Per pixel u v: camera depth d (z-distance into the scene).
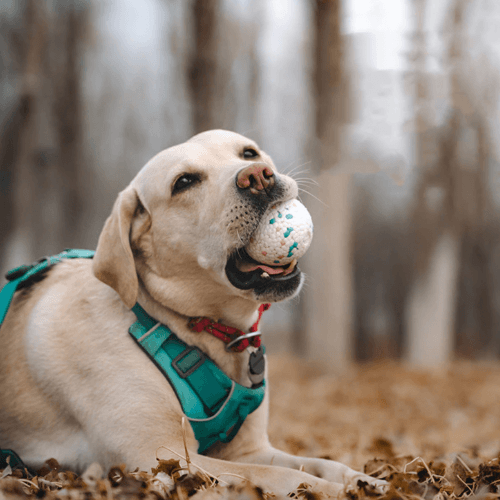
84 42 14.86
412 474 2.70
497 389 10.98
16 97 14.20
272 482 2.49
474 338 17.47
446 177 14.35
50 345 2.88
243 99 12.77
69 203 15.44
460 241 16.39
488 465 2.67
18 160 14.49
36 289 3.16
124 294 2.73
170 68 14.03
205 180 2.84
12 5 14.13
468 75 12.66
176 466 2.49
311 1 12.32
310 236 2.76
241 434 2.99
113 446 2.68
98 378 2.75
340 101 12.25
